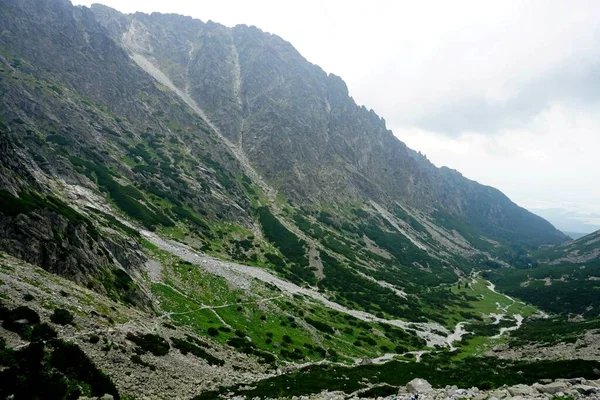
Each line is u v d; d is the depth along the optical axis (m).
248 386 46.47
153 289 87.44
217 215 190.12
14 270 47.06
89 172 161.12
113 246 89.31
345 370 67.31
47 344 30.36
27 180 87.56
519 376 61.78
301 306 114.00
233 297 102.19
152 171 195.00
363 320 122.44
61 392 24.17
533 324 152.88
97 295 57.44
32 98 181.88
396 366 74.06
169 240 138.25
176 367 44.56
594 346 87.81
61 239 68.06
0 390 22.00
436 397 31.44
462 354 103.88
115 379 34.38
